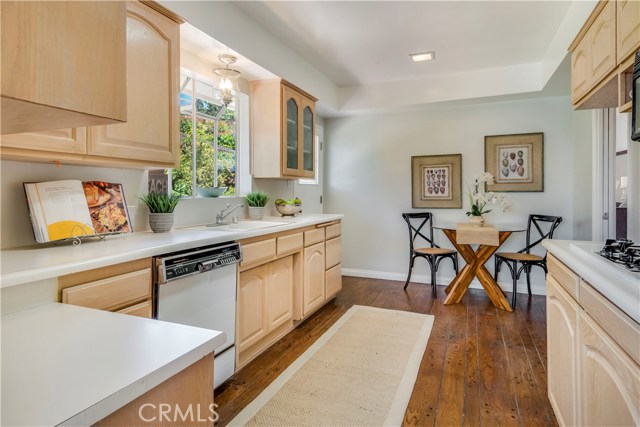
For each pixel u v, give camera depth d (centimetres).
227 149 313
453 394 196
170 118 194
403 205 460
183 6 202
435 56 344
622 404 93
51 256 134
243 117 323
